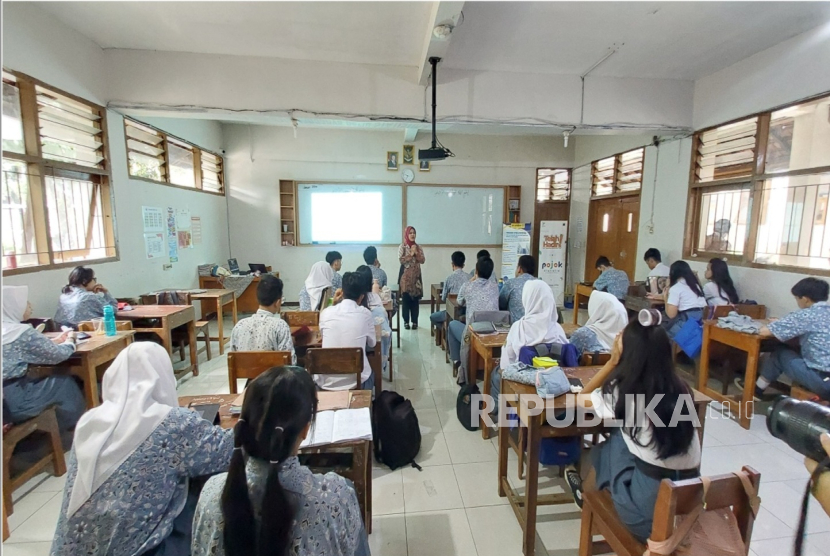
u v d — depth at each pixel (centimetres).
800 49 318
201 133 546
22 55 278
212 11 282
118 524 99
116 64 349
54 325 274
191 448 108
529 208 686
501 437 203
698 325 332
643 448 127
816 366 249
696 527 103
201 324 398
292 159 633
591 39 320
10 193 279
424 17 286
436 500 202
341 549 88
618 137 564
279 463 81
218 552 80
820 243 318
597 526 148
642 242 521
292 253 650
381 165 649
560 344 228
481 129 421
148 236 423
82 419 104
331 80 365
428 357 411
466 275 425
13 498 200
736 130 384
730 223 398
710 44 332
